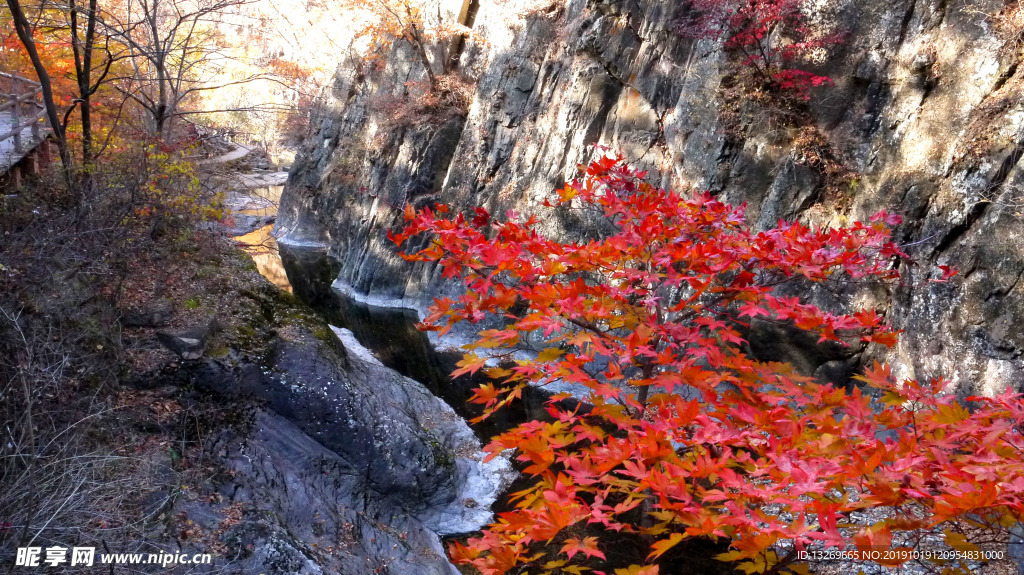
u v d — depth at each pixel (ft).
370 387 26.66
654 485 7.13
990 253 22.82
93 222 20.08
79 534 12.37
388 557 18.98
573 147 40.22
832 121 29.99
